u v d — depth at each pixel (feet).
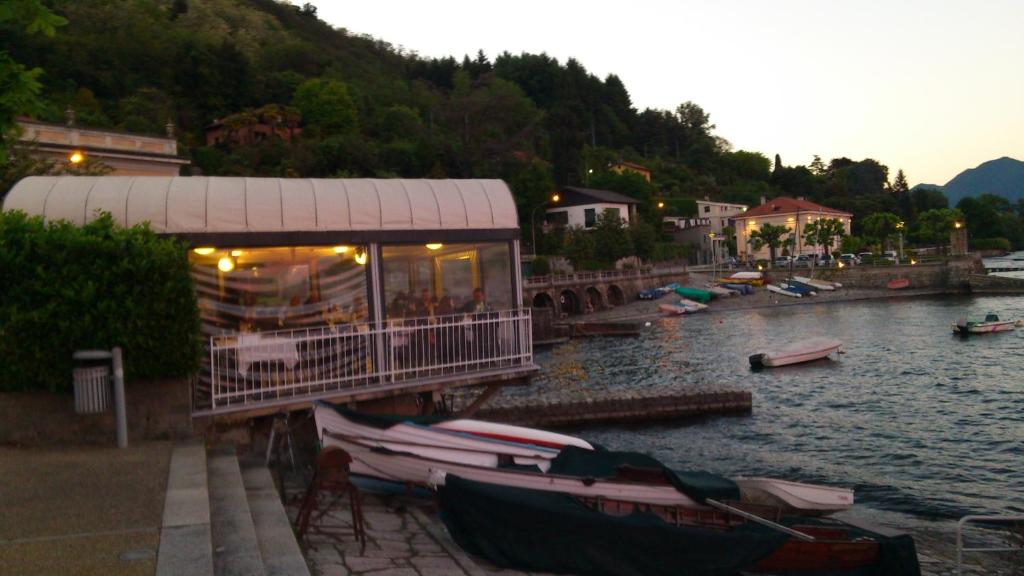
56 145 93.81
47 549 18.08
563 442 38.04
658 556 30.01
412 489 33.96
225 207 36.86
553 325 212.84
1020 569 40.78
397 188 41.93
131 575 16.30
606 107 613.93
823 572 33.60
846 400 105.70
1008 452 74.38
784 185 623.36
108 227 32.45
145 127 250.37
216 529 21.84
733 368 144.15
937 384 115.03
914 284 326.65
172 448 30.50
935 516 55.31
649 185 440.86
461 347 43.01
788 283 324.39
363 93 412.57
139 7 391.24
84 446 30.81
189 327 32.37
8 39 247.09
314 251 39.50
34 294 30.71
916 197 647.56
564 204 351.25
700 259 427.74
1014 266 455.63
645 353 172.96
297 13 616.39
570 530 29.30
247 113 307.37
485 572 25.68
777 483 39.93
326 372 38.83
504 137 433.07
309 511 26.08
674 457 76.84
